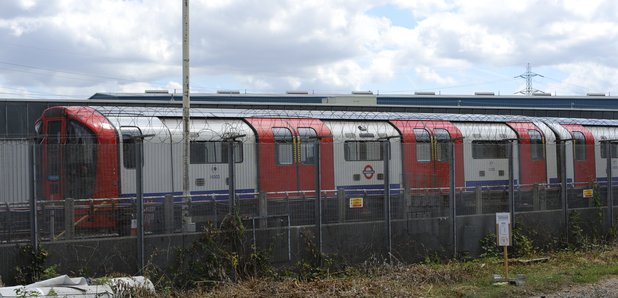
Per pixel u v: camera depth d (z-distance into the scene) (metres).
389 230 17.22
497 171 28.09
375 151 25.50
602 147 26.17
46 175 14.47
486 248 18.61
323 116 24.98
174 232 15.10
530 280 15.31
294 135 23.50
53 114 20.66
